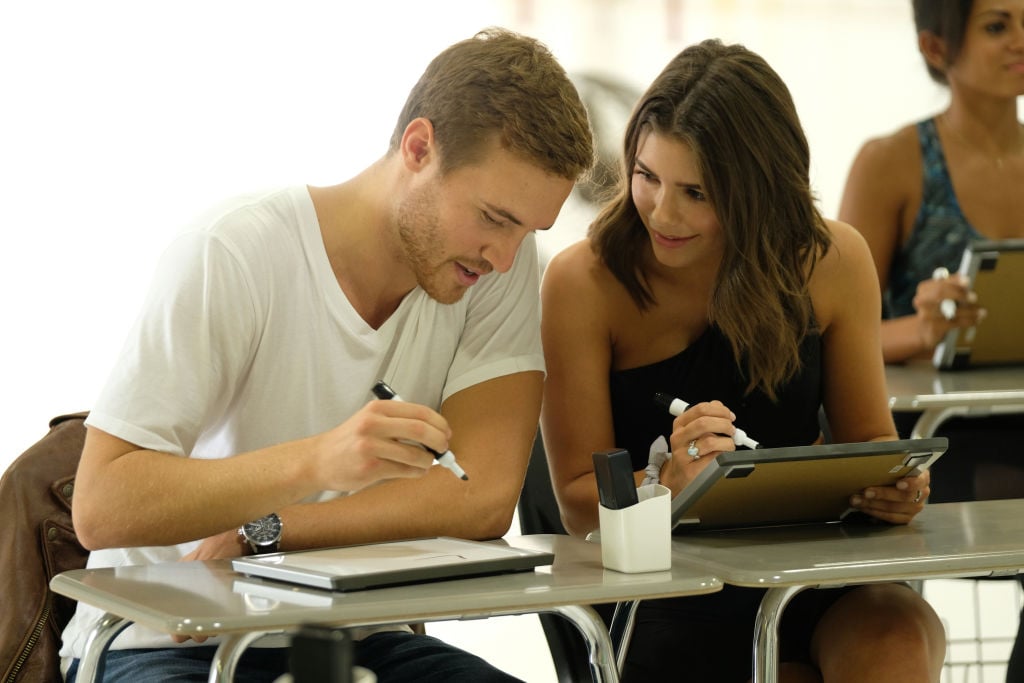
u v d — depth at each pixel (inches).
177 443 103.7
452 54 109.3
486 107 105.0
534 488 133.0
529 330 123.6
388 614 78.0
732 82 123.3
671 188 123.4
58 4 264.8
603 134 264.5
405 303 118.3
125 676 103.6
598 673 90.6
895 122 313.6
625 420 135.6
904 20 310.5
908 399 154.1
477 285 121.7
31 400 260.2
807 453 103.0
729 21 300.0
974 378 175.5
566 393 133.5
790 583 90.8
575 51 290.2
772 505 111.3
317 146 281.0
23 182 265.1
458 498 110.0
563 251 139.7
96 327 267.9
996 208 197.6
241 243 108.4
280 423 113.6
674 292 133.5
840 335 137.0
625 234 132.0
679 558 98.7
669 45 295.3
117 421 101.4
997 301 179.6
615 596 84.5
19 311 264.1
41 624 111.0
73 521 101.3
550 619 122.6
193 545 111.0
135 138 270.8
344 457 93.5
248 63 276.4
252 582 88.8
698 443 112.2
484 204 106.0
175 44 272.1
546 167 104.5
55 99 266.1
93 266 268.7
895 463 108.8
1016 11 190.2
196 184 274.8
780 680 116.0
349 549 97.0
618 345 136.6
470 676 102.6
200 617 75.5
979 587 269.4
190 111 273.9
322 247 112.6
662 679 124.8
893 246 202.1
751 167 123.2
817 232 130.1
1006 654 228.5
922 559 95.2
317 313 112.5
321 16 279.1
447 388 121.3
